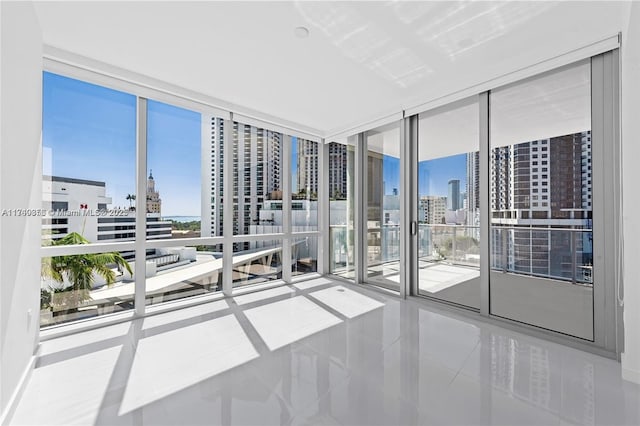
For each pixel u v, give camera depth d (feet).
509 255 9.84
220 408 5.65
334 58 8.83
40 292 8.27
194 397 5.99
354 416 5.44
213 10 6.80
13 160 5.67
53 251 8.87
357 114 13.74
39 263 7.64
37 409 5.58
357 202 15.62
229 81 10.38
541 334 8.91
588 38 7.67
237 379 6.66
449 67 9.34
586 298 8.30
